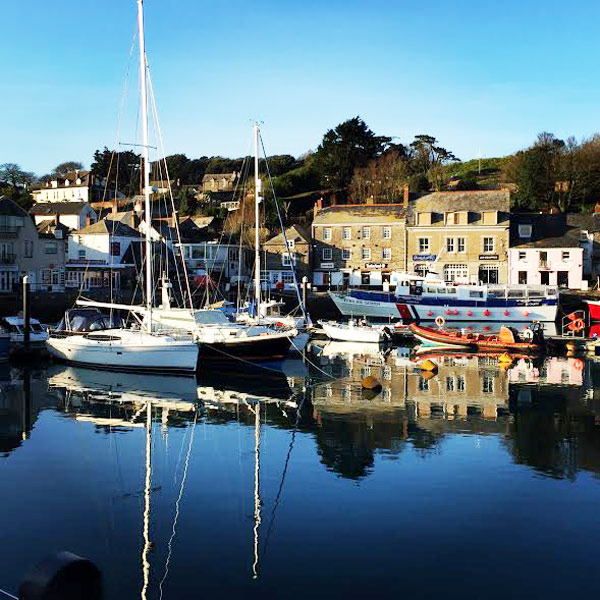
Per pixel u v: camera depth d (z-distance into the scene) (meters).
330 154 105.88
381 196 95.12
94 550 11.23
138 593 9.77
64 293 54.38
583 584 9.98
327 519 12.48
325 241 72.31
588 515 12.57
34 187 125.00
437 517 12.51
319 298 60.94
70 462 16.33
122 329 33.81
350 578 10.22
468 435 18.61
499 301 52.66
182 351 29.06
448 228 67.31
